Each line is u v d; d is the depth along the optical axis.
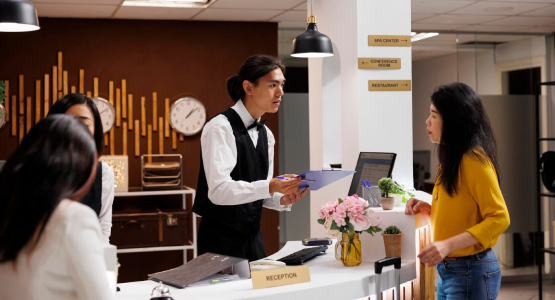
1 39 5.87
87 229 1.43
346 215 2.72
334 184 4.33
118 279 6.23
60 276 1.41
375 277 2.54
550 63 7.50
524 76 7.45
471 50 7.37
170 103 6.29
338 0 4.12
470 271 2.51
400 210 2.93
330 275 2.55
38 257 1.40
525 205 7.34
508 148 7.32
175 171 5.93
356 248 2.76
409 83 3.94
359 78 3.86
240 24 6.43
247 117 2.96
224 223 2.88
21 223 1.37
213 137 2.78
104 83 6.12
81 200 2.48
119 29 6.15
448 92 2.58
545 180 5.11
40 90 5.96
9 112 5.90
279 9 5.80
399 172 3.94
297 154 6.88
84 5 5.45
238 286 2.32
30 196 1.38
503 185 7.28
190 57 6.33
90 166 1.47
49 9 5.60
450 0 5.55
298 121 6.88
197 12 5.88
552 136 7.40
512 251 7.31
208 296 2.17
